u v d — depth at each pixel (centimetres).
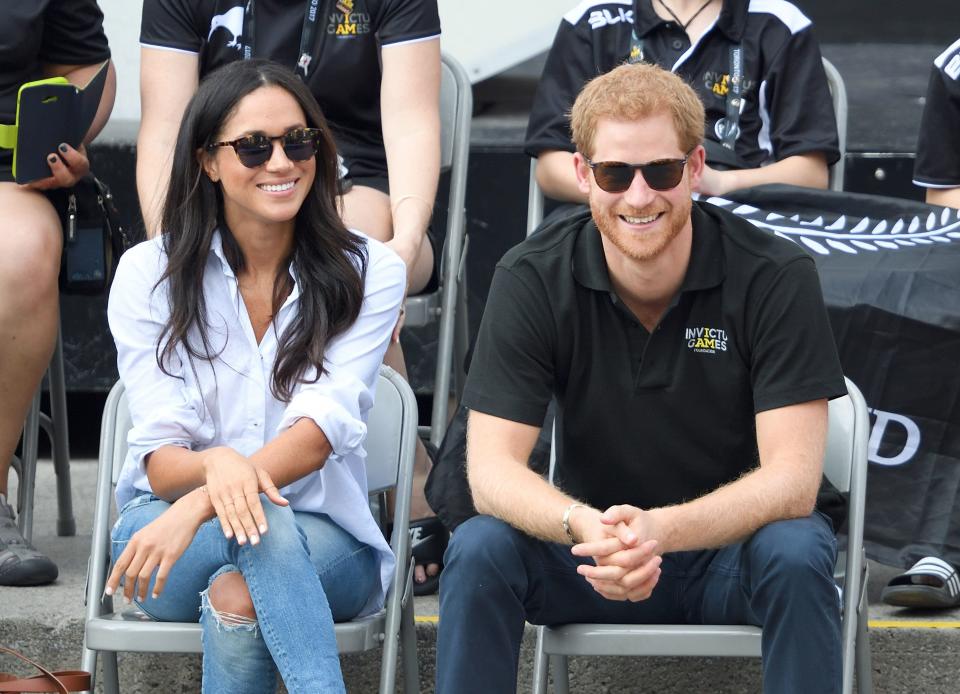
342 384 987
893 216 1220
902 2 1772
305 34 1312
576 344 973
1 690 896
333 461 984
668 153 930
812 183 1332
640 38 1373
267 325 1007
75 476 1730
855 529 966
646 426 978
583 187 970
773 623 880
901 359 1138
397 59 1309
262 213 974
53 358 1402
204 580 939
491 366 971
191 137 984
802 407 944
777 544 883
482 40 1747
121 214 1727
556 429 1048
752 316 959
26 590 1192
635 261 948
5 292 1195
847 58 1784
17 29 1270
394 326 1034
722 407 973
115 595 1201
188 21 1319
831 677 876
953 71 1361
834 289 1154
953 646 1109
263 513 910
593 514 895
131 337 999
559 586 952
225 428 998
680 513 894
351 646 944
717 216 988
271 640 894
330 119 1340
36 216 1228
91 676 948
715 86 1362
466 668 900
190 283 991
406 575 1036
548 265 977
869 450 1151
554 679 1098
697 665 1133
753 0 1372
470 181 1756
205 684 916
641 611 973
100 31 1352
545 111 1380
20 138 1216
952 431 1136
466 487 1122
